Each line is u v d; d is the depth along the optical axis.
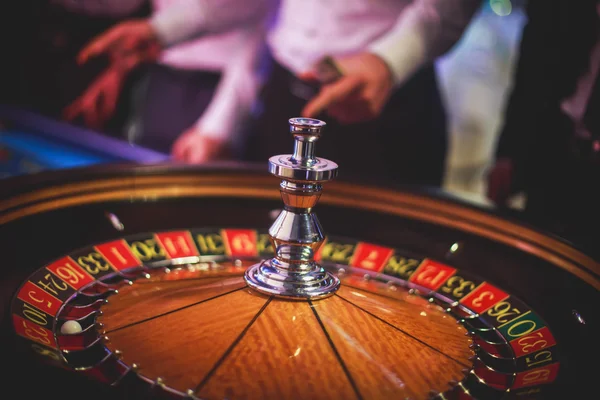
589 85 1.84
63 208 1.42
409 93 2.91
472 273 1.32
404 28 2.86
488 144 2.77
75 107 3.93
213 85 3.47
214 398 0.78
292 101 3.24
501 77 2.69
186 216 1.50
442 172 2.94
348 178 1.65
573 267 1.33
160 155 3.66
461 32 2.73
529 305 1.19
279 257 1.05
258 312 0.96
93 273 1.18
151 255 1.30
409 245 1.44
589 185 1.79
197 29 3.43
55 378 0.79
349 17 2.95
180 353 0.87
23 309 0.99
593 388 0.91
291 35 3.15
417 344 0.96
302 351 0.88
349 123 3.08
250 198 1.62
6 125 3.94
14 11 3.93
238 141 3.46
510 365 0.96
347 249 1.41
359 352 0.90
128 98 3.77
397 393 0.83
